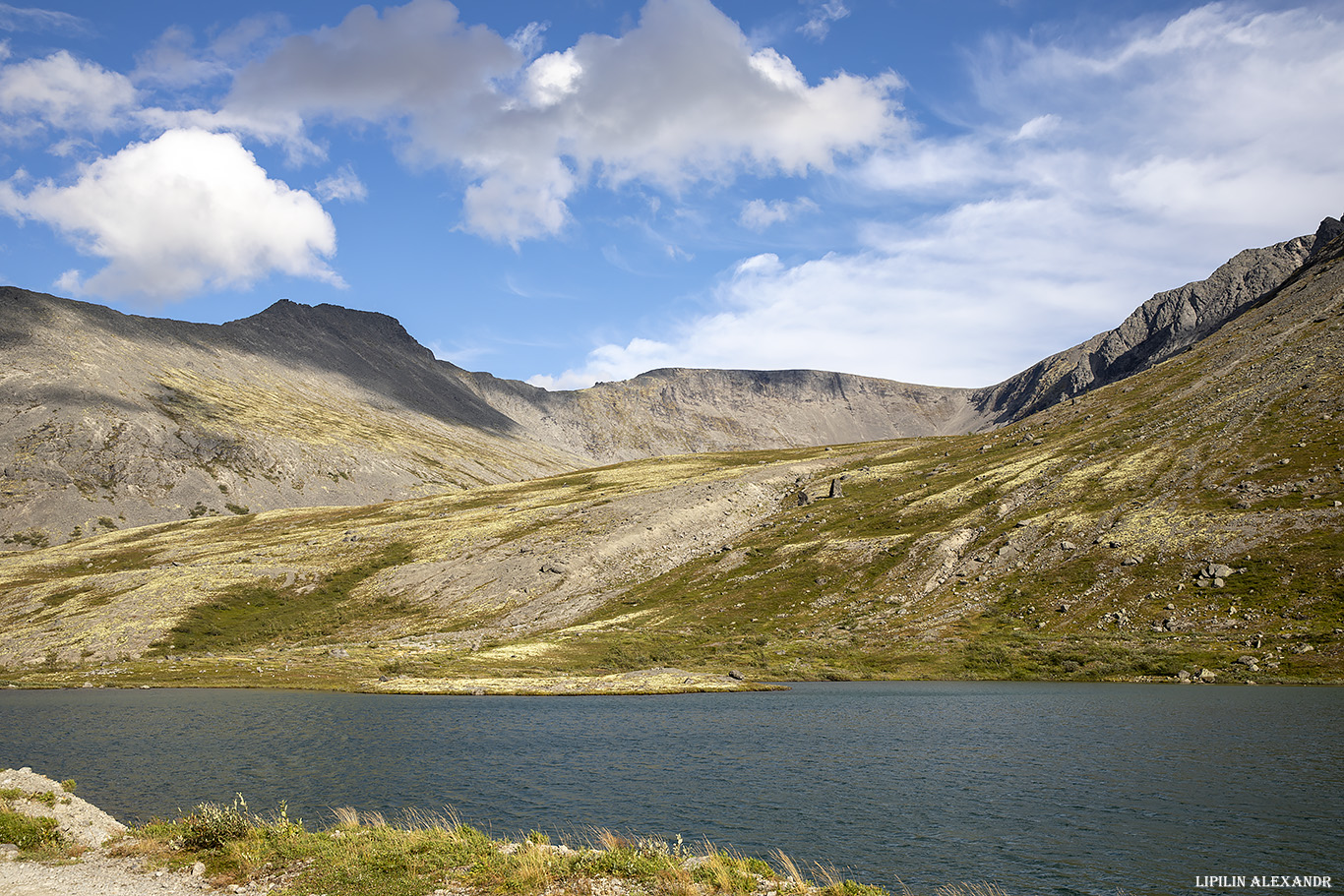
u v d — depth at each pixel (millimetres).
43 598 176250
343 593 178375
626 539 187125
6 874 25781
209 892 24219
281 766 54219
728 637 133625
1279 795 41188
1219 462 142125
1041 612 119375
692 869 25141
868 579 146875
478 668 119000
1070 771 48000
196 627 156375
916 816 39062
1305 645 91062
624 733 67188
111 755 59000
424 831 29922
